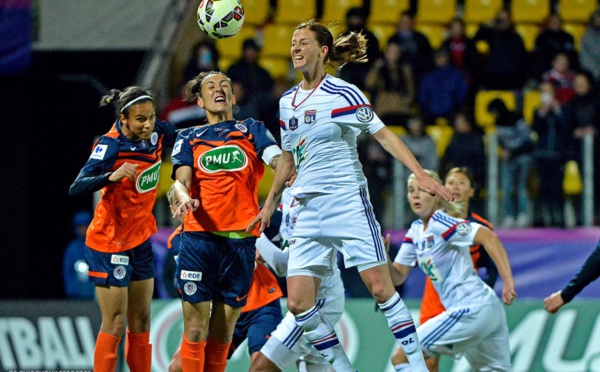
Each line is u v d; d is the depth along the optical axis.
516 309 28.06
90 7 43.72
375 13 48.59
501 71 43.22
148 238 20.58
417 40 42.94
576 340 27.83
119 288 19.91
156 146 19.97
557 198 36.06
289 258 18.28
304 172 17.97
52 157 46.09
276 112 40.22
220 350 20.11
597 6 48.66
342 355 18.05
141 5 43.97
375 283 17.70
